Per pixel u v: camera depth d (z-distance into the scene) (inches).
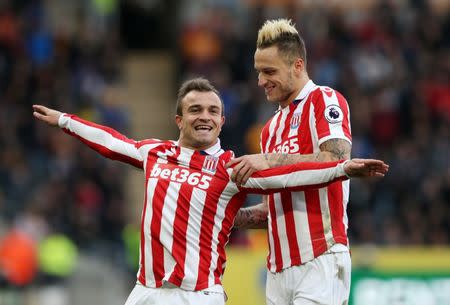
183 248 821.2
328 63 2449.6
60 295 1802.4
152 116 2689.5
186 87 845.8
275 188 816.3
